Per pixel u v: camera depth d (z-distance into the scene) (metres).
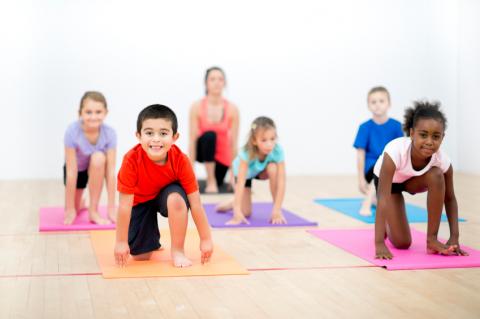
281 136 6.32
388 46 6.41
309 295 2.22
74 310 2.06
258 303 2.13
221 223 3.61
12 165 5.80
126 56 5.96
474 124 6.30
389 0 6.38
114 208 3.63
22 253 2.87
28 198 4.62
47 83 5.82
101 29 5.90
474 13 6.21
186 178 2.58
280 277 2.46
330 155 6.41
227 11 6.11
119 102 5.97
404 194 4.89
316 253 2.87
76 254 2.85
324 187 5.39
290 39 6.25
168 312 2.04
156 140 2.44
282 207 4.29
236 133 5.30
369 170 4.23
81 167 3.68
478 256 2.73
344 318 1.98
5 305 2.12
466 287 2.31
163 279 2.42
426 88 6.48
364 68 6.39
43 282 2.38
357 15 6.34
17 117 5.79
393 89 6.45
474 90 6.28
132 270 2.53
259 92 6.24
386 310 2.05
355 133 6.43
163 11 6.00
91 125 3.49
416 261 2.65
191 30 6.05
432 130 2.59
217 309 2.07
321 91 6.34
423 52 6.45
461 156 6.50
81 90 5.89
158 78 6.03
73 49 5.85
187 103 6.09
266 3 6.18
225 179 5.89
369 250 2.88
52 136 5.86
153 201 2.67
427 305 2.10
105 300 2.16
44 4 5.77
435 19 6.45
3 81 5.73
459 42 6.44
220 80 5.18
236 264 2.63
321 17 6.29
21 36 5.75
